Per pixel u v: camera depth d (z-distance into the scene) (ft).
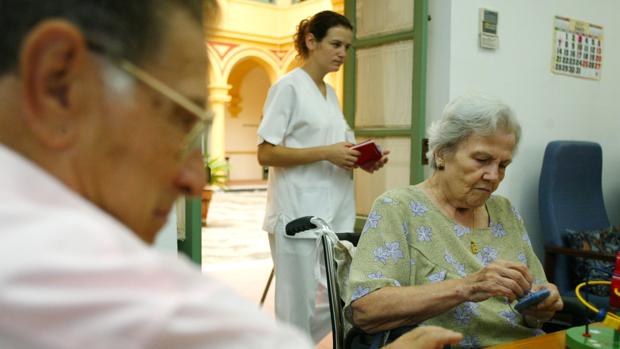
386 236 5.03
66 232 1.11
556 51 11.91
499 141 4.97
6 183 1.16
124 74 1.35
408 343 2.86
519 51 11.23
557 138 12.11
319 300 8.61
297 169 8.72
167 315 1.11
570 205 10.87
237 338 1.21
